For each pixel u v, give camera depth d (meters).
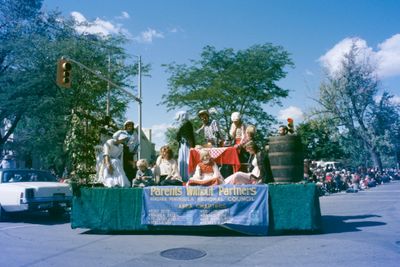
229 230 8.80
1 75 27.91
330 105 49.41
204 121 10.57
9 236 8.77
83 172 10.06
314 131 51.09
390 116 52.56
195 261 6.09
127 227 8.64
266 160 8.88
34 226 10.57
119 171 9.34
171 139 32.53
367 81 49.53
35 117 27.84
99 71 24.81
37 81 25.08
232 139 10.28
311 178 16.61
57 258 6.46
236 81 31.00
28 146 29.84
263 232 8.01
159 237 8.27
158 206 8.49
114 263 6.07
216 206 8.17
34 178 12.86
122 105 26.81
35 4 29.58
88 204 8.94
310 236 7.82
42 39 25.94
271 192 8.06
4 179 12.29
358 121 50.47
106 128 10.77
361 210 12.76
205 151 8.73
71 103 23.05
